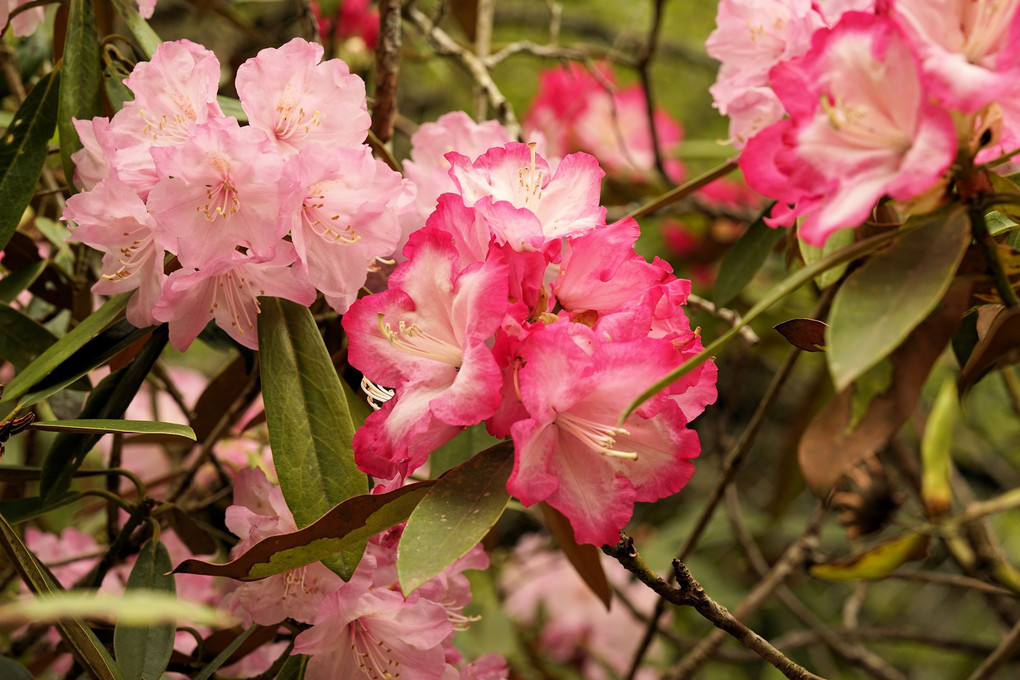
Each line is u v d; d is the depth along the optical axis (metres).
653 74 2.65
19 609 0.72
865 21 0.80
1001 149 0.85
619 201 1.86
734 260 1.08
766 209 1.07
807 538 1.32
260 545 0.85
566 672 1.68
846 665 2.15
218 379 1.10
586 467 0.85
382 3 1.05
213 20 1.91
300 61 0.92
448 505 0.85
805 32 0.94
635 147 1.94
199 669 1.01
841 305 0.80
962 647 1.53
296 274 0.92
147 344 0.96
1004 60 0.78
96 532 1.38
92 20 0.97
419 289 0.87
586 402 0.84
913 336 0.85
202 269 0.89
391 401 0.86
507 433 0.85
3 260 1.05
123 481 1.32
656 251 2.05
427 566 0.83
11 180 0.96
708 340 1.58
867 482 1.28
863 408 0.85
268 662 1.04
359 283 0.93
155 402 1.32
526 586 1.73
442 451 0.98
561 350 0.83
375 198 0.92
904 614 2.56
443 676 0.94
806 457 0.86
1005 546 2.28
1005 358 0.94
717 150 2.01
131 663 0.92
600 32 2.56
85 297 1.08
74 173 0.94
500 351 0.85
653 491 0.85
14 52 1.17
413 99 2.28
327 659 0.91
